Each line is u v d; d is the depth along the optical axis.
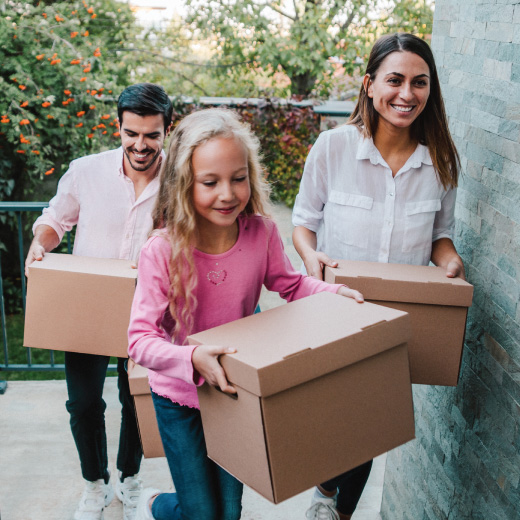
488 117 1.71
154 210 1.47
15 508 2.28
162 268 1.40
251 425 1.21
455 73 1.94
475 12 1.78
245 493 2.44
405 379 1.37
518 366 1.53
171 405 1.54
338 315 1.36
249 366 1.15
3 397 2.91
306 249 1.80
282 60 7.27
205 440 1.42
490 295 1.70
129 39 6.71
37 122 5.35
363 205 1.82
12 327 5.45
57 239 2.02
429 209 1.82
